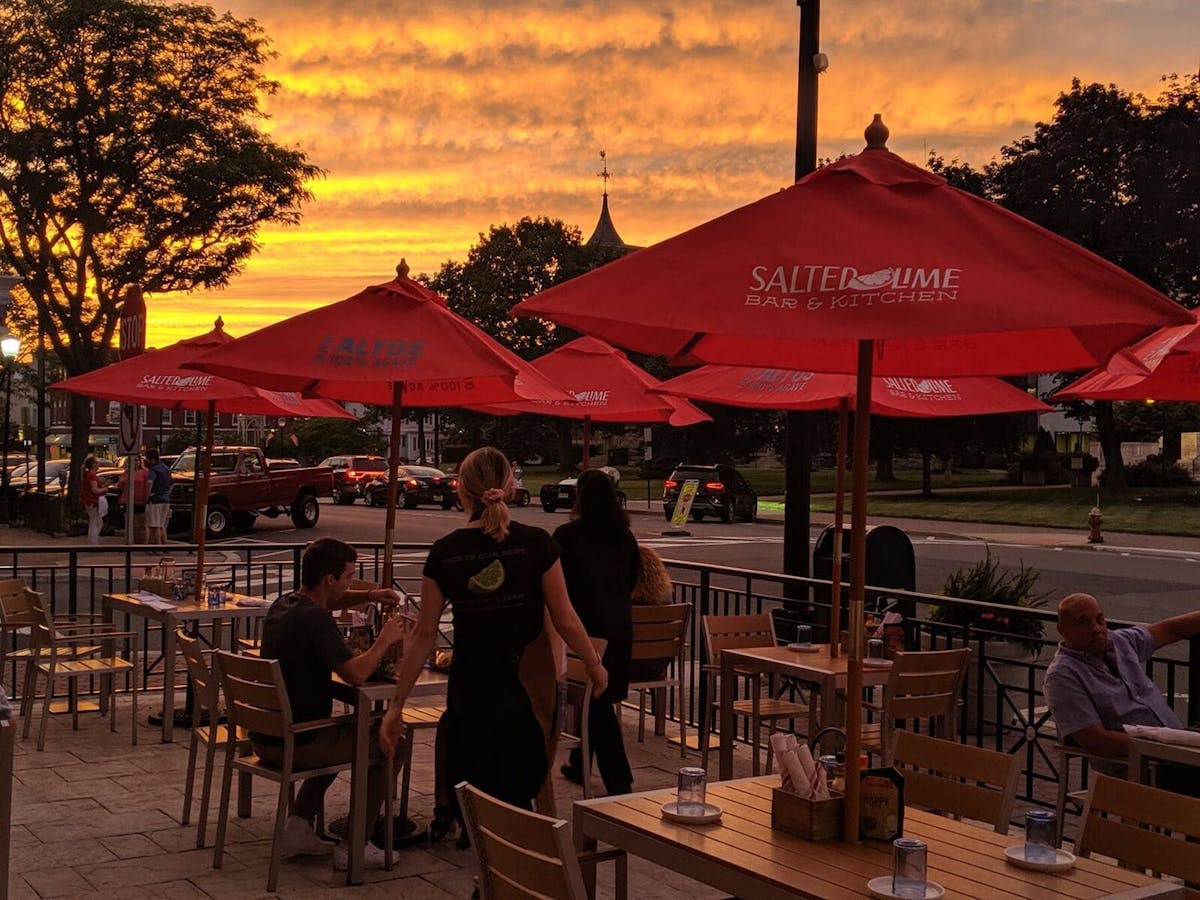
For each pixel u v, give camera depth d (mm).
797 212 4137
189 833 7039
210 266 36625
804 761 4125
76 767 8484
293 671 6328
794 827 4082
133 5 33250
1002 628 10547
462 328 7402
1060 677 6359
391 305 7453
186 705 9820
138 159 34719
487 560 5387
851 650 4105
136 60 33562
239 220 36344
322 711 6359
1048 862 3811
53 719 10094
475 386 9141
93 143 33875
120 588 20359
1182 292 50875
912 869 3494
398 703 5598
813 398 8469
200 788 7984
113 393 9602
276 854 6090
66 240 35344
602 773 7449
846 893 3547
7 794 4562
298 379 8852
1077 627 6367
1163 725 6340
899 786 3994
